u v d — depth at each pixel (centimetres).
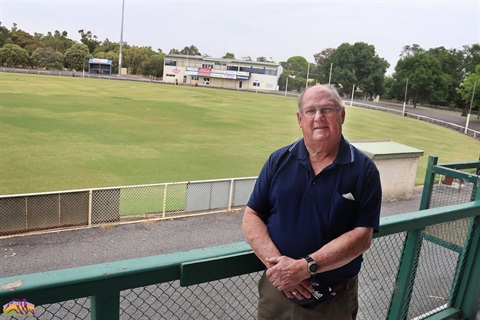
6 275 871
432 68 8125
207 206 1358
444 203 529
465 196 521
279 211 205
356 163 199
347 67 10575
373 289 566
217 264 193
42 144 2306
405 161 1606
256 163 2267
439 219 291
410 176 1639
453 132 4556
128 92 5925
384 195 1598
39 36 14000
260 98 7225
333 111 197
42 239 1058
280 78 10919
